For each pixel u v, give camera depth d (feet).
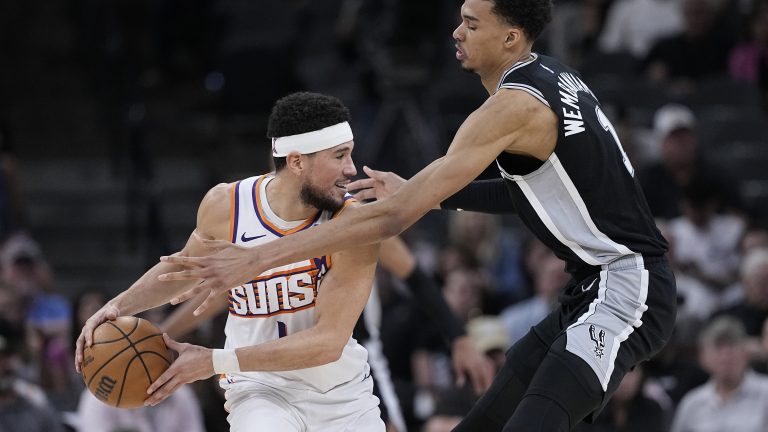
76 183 86.84
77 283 79.10
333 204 28.48
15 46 95.35
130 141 80.74
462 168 26.37
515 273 66.85
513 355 30.30
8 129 77.66
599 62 79.46
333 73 90.68
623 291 27.66
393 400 39.06
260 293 28.73
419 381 56.80
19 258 66.08
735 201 63.87
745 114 74.95
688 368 53.57
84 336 28.17
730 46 78.48
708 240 62.69
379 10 83.51
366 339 39.06
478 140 26.50
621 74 78.69
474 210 32.42
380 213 26.35
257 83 82.02
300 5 98.68
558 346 27.25
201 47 89.25
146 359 27.78
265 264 26.05
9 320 50.78
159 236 77.20
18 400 47.50
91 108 92.73
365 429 29.73
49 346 57.88
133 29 91.45
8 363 47.19
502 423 30.22
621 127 68.08
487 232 64.85
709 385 50.21
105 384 27.71
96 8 91.91
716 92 75.56
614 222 27.84
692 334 56.24
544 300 56.80
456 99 74.49
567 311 28.89
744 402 49.06
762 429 48.49
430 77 75.77
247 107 82.43
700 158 64.64
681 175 64.85
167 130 87.56
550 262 57.00
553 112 26.94
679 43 78.28
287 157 28.19
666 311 27.94
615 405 48.01
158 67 88.94
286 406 29.27
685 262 59.62
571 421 26.50
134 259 80.12
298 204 28.58
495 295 61.26
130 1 91.40
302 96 28.45
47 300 62.39
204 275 25.93
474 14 27.99
